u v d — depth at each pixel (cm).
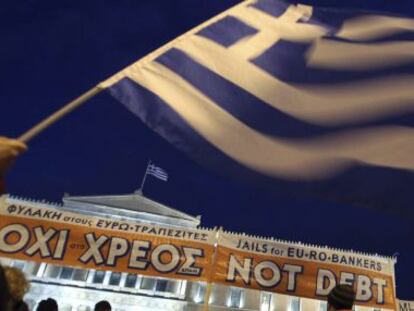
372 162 400
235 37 447
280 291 1235
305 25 493
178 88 390
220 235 1286
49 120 251
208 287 1207
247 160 380
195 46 421
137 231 1265
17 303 285
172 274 1220
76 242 1222
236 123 396
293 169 386
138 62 384
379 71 466
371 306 1264
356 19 514
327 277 1275
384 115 432
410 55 485
